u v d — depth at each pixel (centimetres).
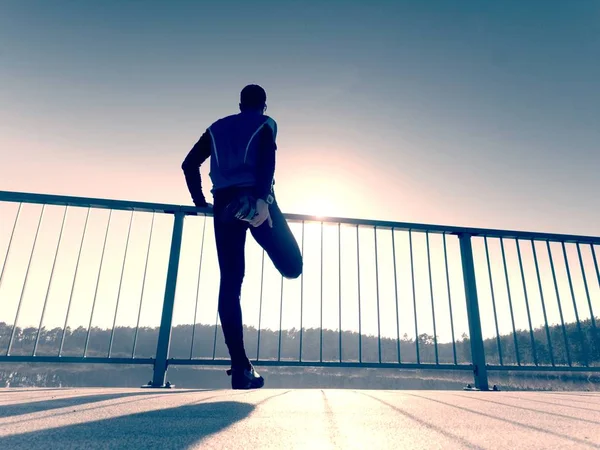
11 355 256
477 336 299
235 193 150
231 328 143
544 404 154
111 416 105
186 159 174
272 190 158
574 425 103
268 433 87
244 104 173
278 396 169
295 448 74
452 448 76
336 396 173
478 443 80
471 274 315
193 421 99
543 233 345
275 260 167
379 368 304
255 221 142
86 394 171
